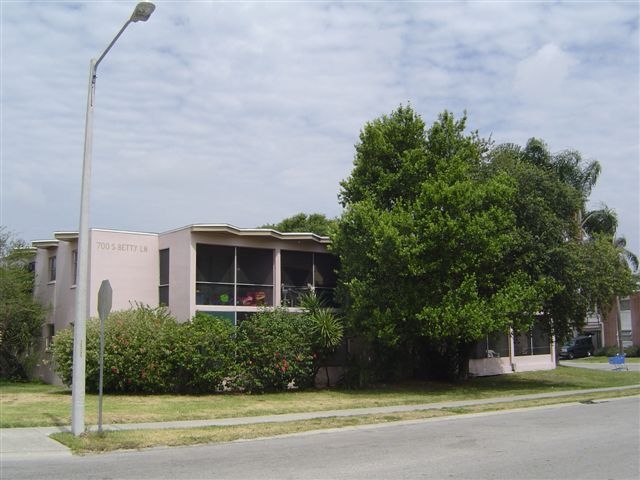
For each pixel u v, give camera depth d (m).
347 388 24.34
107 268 24.58
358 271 23.66
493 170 25.89
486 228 22.02
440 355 27.73
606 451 10.91
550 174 26.72
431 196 22.19
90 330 20.69
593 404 20.09
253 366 22.00
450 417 16.84
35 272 29.72
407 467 9.65
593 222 41.12
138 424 14.68
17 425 13.98
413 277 22.44
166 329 21.11
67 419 14.88
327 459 10.46
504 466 9.62
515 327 23.86
